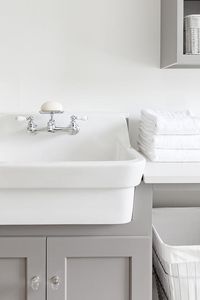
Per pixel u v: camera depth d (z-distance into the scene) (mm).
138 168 1202
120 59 1752
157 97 1775
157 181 1264
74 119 1608
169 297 1345
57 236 1279
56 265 1278
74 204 1231
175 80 1773
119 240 1284
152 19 1741
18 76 1730
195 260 1298
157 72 1764
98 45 1741
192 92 1782
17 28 1712
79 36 1731
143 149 1669
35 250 1271
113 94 1764
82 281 1291
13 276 1282
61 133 1675
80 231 1282
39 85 1741
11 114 1668
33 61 1730
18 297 1287
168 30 1617
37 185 1191
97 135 1688
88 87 1754
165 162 1525
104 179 1193
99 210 1240
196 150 1536
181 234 1739
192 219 1740
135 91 1768
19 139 1663
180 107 1784
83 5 1721
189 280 1299
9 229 1271
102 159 1681
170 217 1731
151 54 1755
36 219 1238
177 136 1523
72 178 1185
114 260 1294
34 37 1721
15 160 1654
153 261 1556
